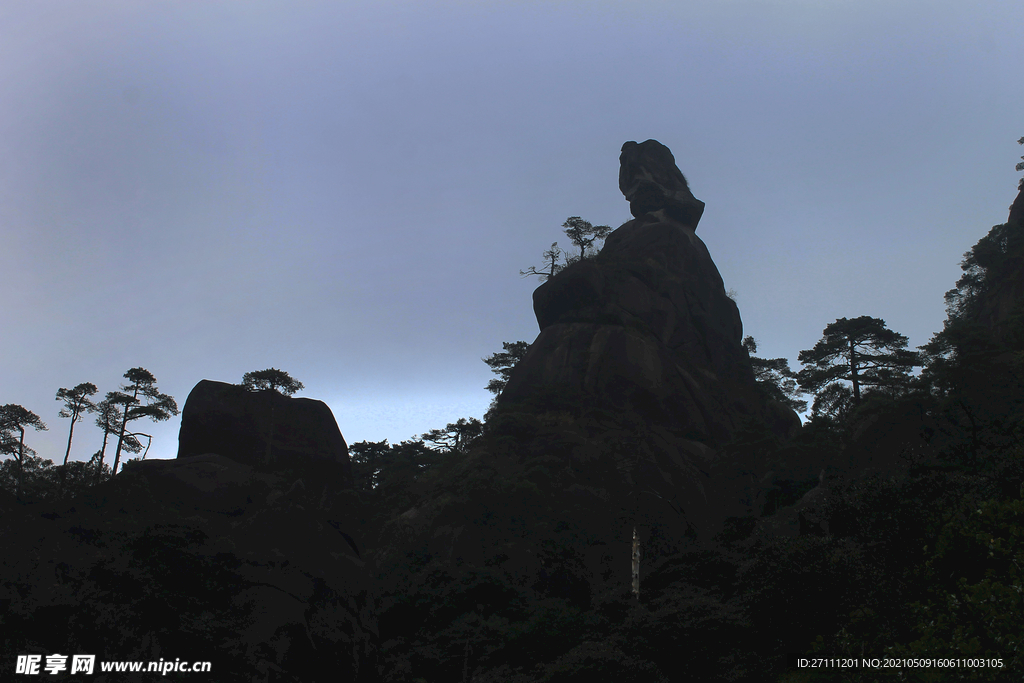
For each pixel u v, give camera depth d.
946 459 37.28
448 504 50.62
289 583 38.97
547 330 86.38
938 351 70.25
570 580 44.78
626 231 105.06
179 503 48.66
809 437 60.94
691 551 39.62
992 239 85.81
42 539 34.38
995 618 12.77
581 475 58.53
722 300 97.44
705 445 71.62
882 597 19.42
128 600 30.64
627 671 22.52
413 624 41.81
